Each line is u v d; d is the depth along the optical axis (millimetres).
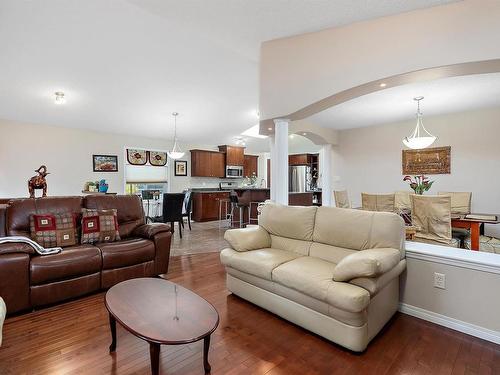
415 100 4121
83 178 6109
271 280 2332
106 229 3150
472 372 1682
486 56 2102
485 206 4641
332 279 2004
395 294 2346
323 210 2705
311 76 2896
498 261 2025
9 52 3475
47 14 2947
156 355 1427
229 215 8164
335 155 6516
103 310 2480
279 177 3328
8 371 1675
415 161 5355
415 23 2346
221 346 1954
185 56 3914
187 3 2490
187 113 5859
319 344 1981
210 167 8219
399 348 1925
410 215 3592
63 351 1877
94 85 4426
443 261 2201
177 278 3281
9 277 2299
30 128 5488
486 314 2023
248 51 3496
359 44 2609
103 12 2979
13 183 5305
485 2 2102
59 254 2578
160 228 3324
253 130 7887
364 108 4539
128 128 6305
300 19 2607
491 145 4578
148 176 7258
